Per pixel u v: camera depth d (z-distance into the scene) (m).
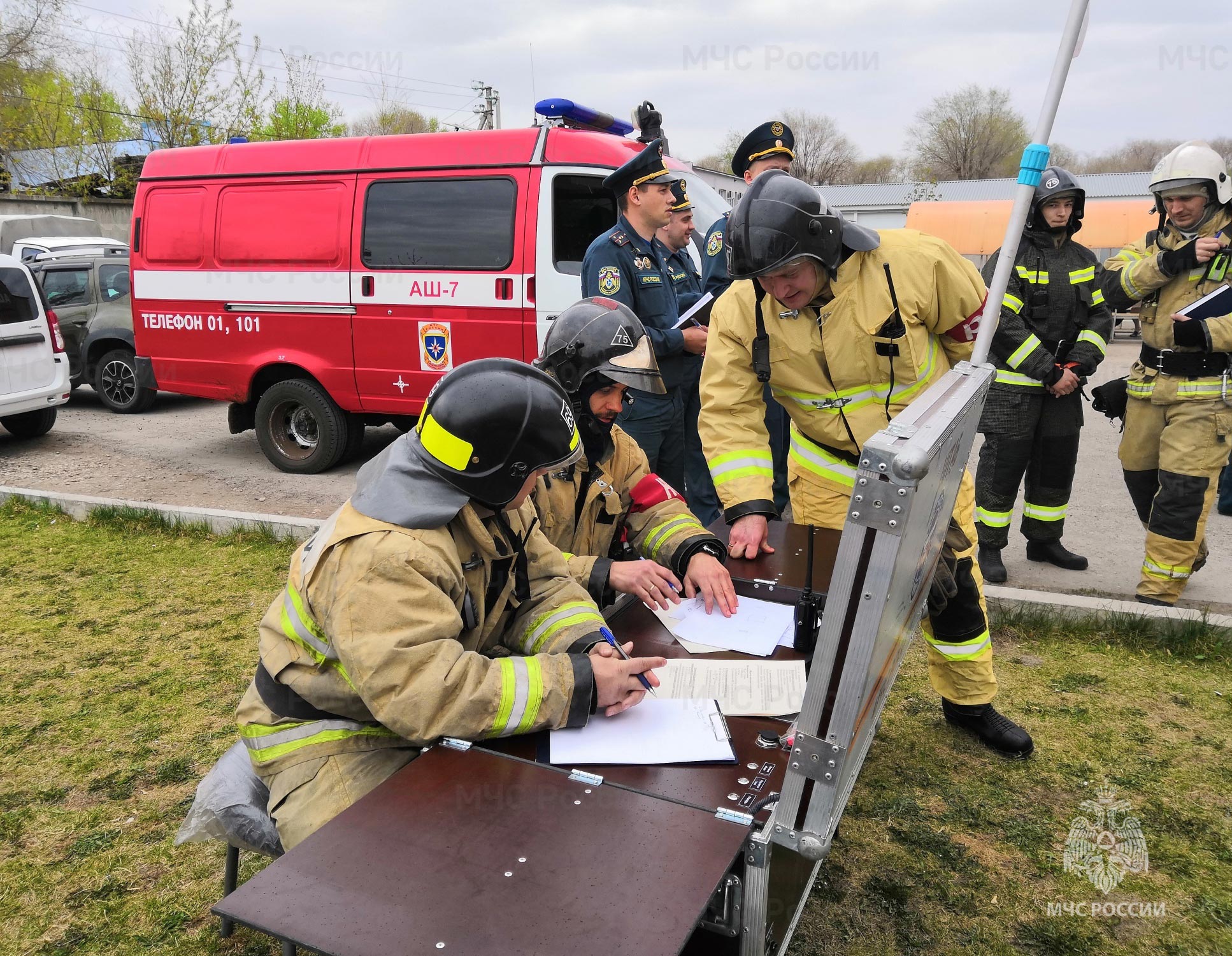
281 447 7.76
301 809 1.79
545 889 1.28
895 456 1.20
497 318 6.54
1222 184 4.08
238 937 2.40
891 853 2.71
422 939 1.19
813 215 2.27
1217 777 3.04
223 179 7.44
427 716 1.62
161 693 3.73
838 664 1.32
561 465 1.78
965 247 18.00
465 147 6.61
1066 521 6.07
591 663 1.76
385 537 1.69
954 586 2.73
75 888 2.59
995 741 3.20
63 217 19.58
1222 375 4.07
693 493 5.26
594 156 6.25
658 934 1.19
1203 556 4.58
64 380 8.94
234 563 5.30
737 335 2.75
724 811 1.46
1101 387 4.77
